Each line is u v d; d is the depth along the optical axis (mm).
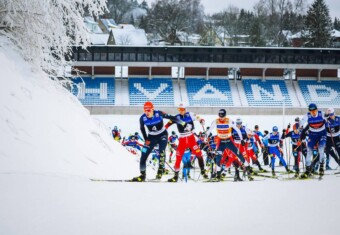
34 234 6016
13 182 10234
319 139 14898
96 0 19344
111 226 6500
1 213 7199
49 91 16875
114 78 56344
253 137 26281
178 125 13625
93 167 14797
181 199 8719
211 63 56281
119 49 54938
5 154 12156
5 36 17031
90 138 16781
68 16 18625
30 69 16859
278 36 97000
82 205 7977
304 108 54094
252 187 10586
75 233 6098
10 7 16125
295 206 8047
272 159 21891
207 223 6734
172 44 95875
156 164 28656
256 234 6113
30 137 13484
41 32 17078
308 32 93250
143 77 57125
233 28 101625
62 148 14266
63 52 19328
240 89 56625
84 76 55969
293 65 57344
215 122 15078
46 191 9320
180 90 55812
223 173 18000
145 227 6465
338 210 7691
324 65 57500
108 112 51938
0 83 14180
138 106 52219
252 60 56844
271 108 53594
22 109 14203
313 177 15484
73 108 17891
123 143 28969
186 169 14742
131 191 9727
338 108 55125
